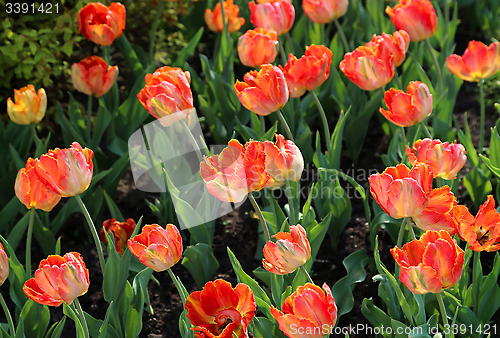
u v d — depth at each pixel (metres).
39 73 2.91
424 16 2.35
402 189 1.27
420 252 1.25
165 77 1.67
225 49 2.95
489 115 3.33
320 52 2.01
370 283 2.19
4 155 2.67
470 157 2.37
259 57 2.30
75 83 2.52
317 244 1.90
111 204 2.29
